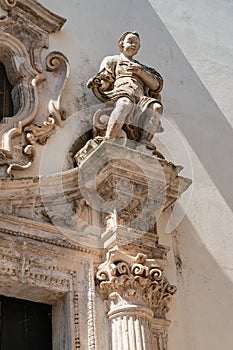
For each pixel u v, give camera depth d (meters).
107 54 12.07
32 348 9.30
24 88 10.78
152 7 13.50
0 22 11.08
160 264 9.70
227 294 10.91
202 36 13.95
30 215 9.56
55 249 9.42
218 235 11.48
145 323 9.20
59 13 12.04
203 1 14.50
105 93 10.82
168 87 12.69
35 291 9.28
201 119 12.75
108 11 12.66
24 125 10.40
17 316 9.40
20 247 9.18
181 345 9.91
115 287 9.35
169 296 9.85
